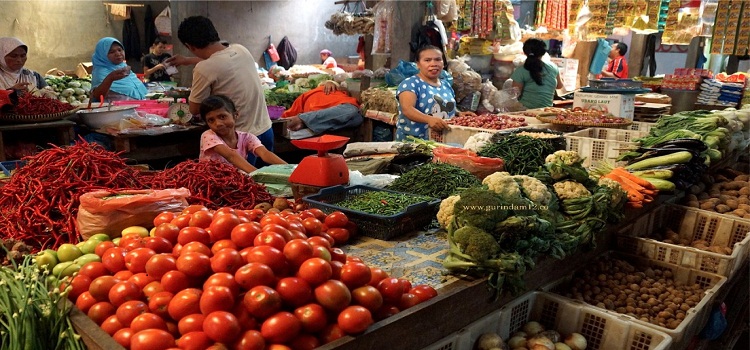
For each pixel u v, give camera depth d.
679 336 2.02
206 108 3.46
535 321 2.18
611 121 4.38
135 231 1.91
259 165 4.37
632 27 6.51
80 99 6.36
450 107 4.53
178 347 1.25
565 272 2.42
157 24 9.48
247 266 1.34
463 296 1.74
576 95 5.07
